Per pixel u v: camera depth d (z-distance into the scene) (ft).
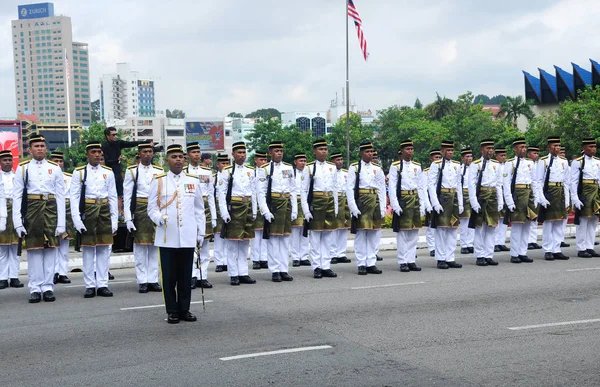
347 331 29.81
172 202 32.45
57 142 451.53
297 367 24.61
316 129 471.62
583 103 182.91
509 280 42.75
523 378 23.29
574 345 27.35
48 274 38.88
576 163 52.90
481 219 49.96
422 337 28.71
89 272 39.93
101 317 33.60
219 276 48.24
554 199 51.67
